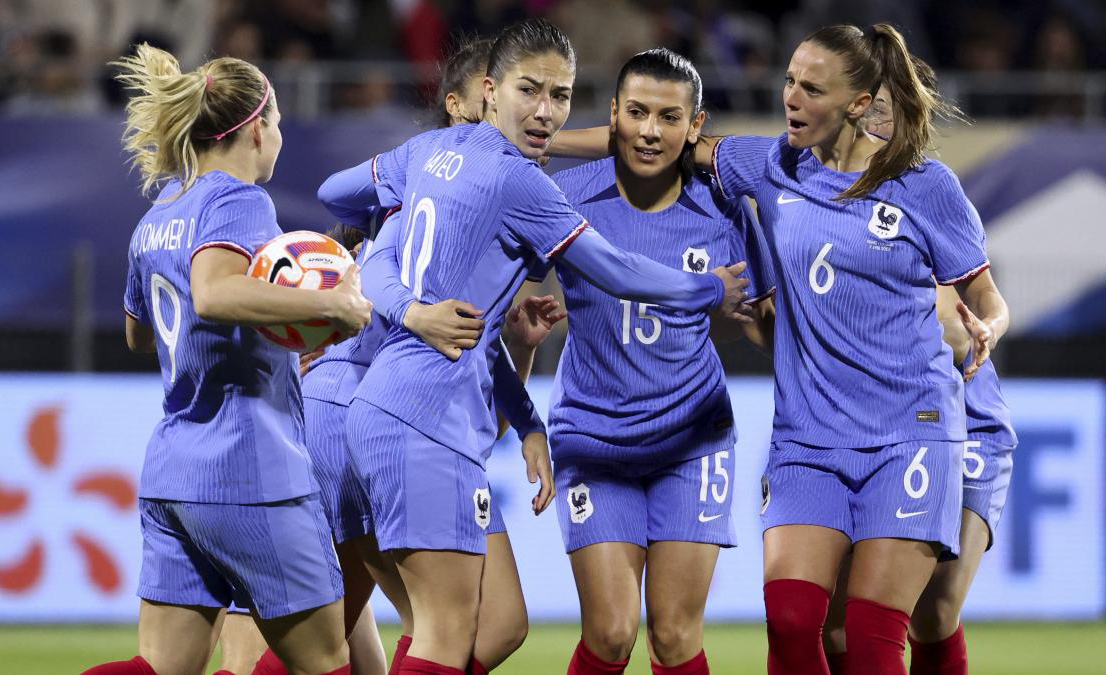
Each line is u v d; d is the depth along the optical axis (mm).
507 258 15375
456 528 14844
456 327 14703
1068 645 29641
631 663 27016
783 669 15070
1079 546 33000
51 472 30797
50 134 32656
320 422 16469
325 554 14484
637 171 16109
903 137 15148
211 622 14766
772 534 15492
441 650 14852
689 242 16578
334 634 14641
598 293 16266
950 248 15312
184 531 14344
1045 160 34781
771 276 16797
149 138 14469
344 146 33250
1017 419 32656
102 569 30859
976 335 15141
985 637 30719
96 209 32688
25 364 31969
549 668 26328
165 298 14242
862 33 15391
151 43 38562
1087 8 42031
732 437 16875
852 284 15289
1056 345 33344
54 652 27500
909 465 15148
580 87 35781
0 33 37312
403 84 36250
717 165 16500
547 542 31688
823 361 15492
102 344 32438
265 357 14094
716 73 37750
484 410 15336
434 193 15359
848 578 15953
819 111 15227
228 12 39031
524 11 40656
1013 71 41531
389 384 15016
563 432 16719
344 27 40844
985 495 17328
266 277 13797
